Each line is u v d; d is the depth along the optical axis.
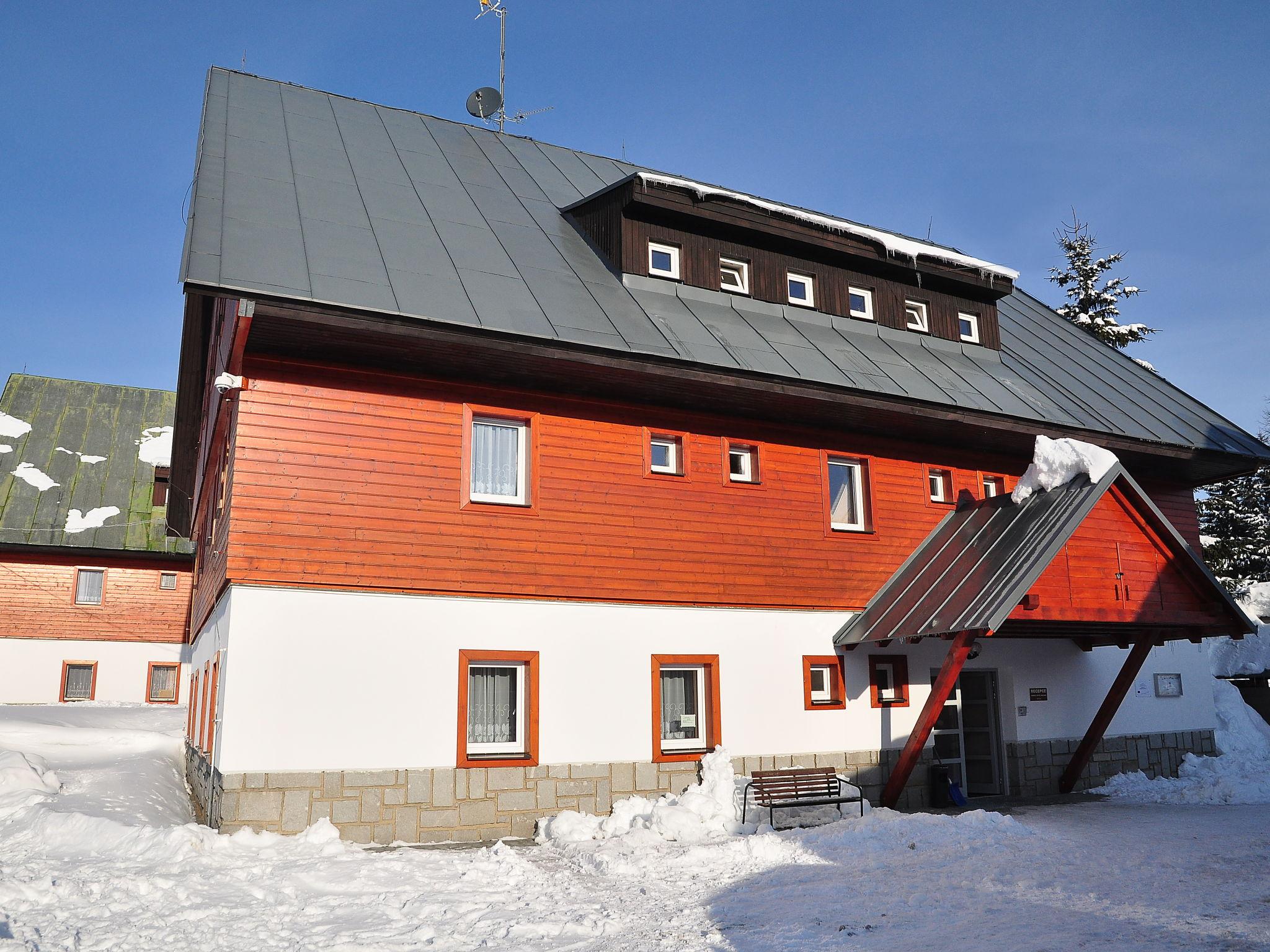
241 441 12.02
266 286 11.34
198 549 22.00
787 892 8.99
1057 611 13.93
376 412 12.86
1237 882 8.98
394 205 15.43
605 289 15.26
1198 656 20.20
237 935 7.43
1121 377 20.98
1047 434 16.98
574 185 19.73
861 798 13.45
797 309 17.62
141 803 12.77
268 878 9.19
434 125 20.39
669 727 14.35
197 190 13.38
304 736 11.62
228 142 15.48
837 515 16.64
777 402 14.95
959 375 17.91
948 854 10.69
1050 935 7.14
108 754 18.03
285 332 11.88
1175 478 20.66
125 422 38.97
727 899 8.80
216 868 9.52
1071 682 18.20
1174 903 8.09
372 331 11.85
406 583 12.54
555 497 13.78
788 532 15.62
